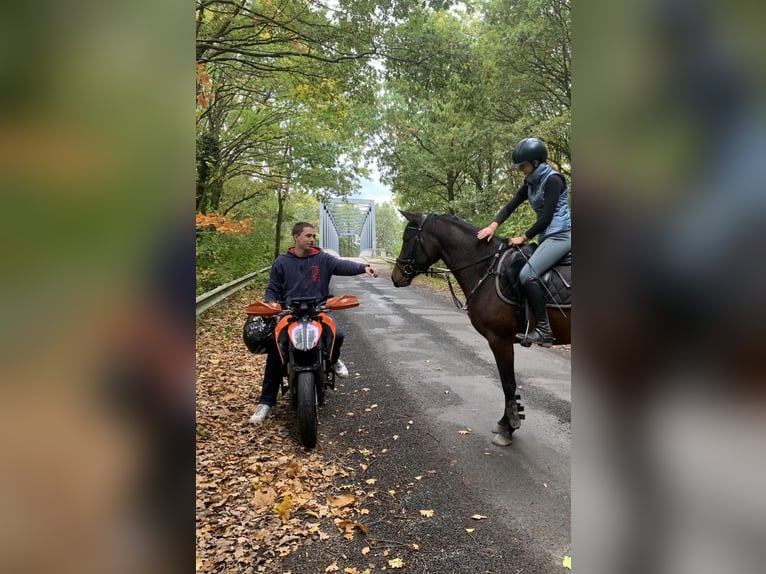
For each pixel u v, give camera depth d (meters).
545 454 3.51
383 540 2.51
